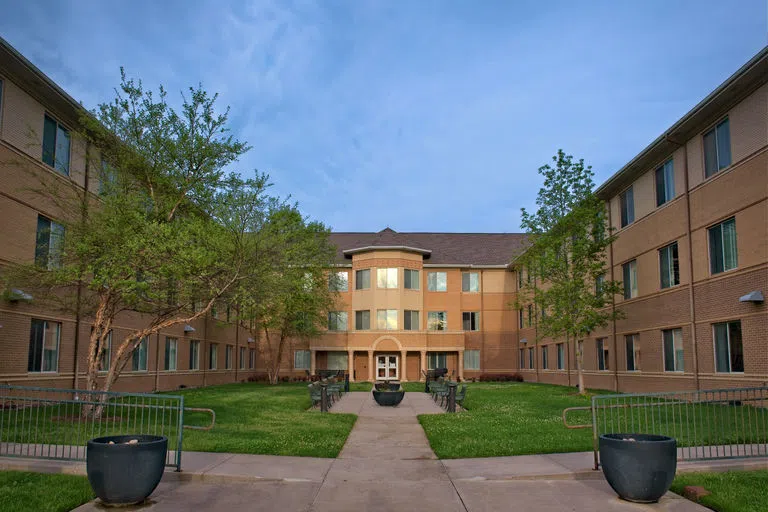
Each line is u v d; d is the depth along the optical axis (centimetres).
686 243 2148
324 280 3662
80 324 2153
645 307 2469
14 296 1692
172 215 1605
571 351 3375
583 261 2566
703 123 2036
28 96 1861
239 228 1572
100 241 1439
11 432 1229
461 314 4416
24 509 736
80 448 1098
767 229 1717
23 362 1848
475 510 780
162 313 1680
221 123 1612
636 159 2411
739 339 1867
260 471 970
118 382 2433
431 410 1939
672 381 2244
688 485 861
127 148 1560
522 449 1147
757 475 917
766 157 1722
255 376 4425
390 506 798
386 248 4241
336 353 4400
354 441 1312
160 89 1595
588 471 952
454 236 4938
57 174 1867
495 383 3841
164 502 809
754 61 1670
